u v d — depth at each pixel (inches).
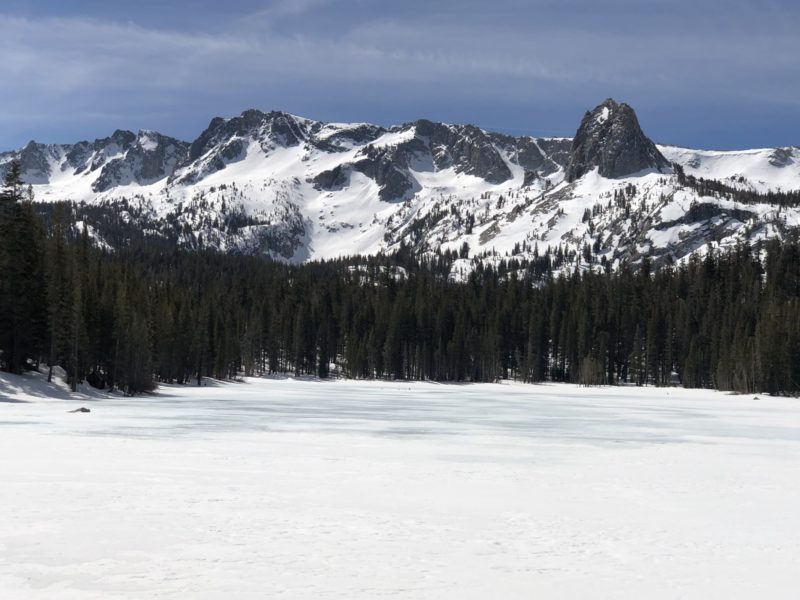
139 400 3737.7
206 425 2330.2
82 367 3826.3
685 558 773.3
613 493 1178.0
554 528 906.7
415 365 7667.3
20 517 892.6
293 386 6102.4
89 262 4948.3
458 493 1143.6
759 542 848.3
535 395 5477.4
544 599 627.5
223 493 1081.4
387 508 1007.6
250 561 724.0
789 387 5610.2
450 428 2433.6
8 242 3390.7
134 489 1092.5
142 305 4837.6
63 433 1931.6
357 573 690.2
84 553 740.7
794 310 6328.7
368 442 1918.1
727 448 1924.2
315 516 940.6
